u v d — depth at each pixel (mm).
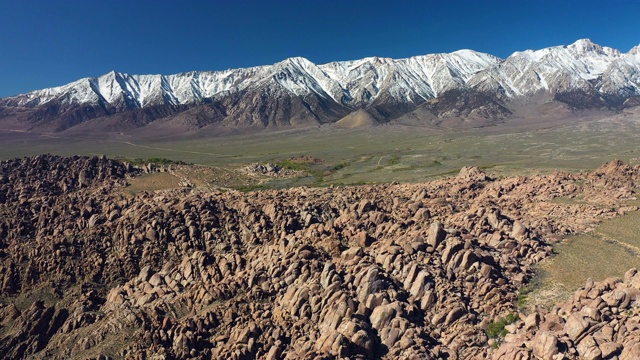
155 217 83438
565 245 76562
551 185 113250
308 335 51844
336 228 76250
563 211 94875
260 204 92938
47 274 74312
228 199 98188
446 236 68625
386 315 52219
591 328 44906
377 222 80438
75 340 57562
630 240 77312
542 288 62000
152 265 76500
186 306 59312
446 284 59188
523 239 75000
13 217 89562
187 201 90312
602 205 98375
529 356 43781
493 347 50250
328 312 53188
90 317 62781
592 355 42344
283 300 57625
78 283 73438
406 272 60469
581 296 52406
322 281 58562
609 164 125250
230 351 50031
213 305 57875
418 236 69438
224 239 81625
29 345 60500
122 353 52156
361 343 48219
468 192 115062
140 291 66812
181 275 68500
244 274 63281
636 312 47031
